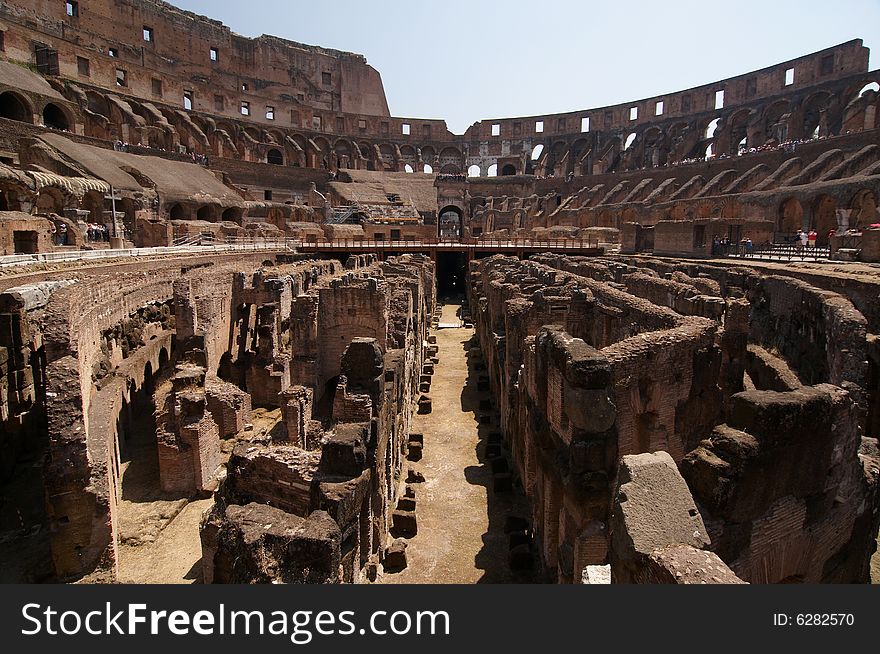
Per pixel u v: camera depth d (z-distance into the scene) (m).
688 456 7.48
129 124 75.88
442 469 18.53
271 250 50.28
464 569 13.08
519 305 20.09
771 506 7.51
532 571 12.88
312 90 120.12
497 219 94.38
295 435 17.98
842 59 76.44
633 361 11.12
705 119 93.88
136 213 49.72
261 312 24.47
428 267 47.91
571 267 39.66
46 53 73.88
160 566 13.23
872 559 12.86
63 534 12.37
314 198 87.38
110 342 20.75
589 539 9.68
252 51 110.69
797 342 21.94
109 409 15.88
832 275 25.09
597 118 110.81
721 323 17.66
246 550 7.32
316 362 21.88
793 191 51.38
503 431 20.98
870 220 45.22
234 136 99.38
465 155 120.38
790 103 81.38
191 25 100.31
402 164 116.12
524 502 16.12
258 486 10.30
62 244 38.47
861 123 66.94
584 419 9.92
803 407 7.43
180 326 21.45
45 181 42.16
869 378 18.03
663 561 5.80
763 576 7.75
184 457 16.55
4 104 66.00
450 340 40.72
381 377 13.55
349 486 9.13
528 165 117.81
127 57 89.12
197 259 36.72
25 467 17.17
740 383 16.89
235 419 19.88
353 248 63.72
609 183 92.88
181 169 72.19
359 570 9.70
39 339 18.31
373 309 22.00
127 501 16.09
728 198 59.38
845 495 8.57
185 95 94.94
